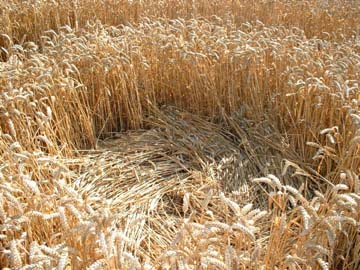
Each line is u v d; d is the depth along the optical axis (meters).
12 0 6.69
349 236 2.68
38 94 3.82
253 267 2.22
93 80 4.23
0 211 2.16
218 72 4.42
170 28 4.95
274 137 3.97
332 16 6.44
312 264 2.17
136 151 3.93
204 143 4.04
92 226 2.00
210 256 2.06
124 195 3.34
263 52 4.31
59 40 4.85
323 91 3.63
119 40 4.68
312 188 3.43
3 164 2.92
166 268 2.12
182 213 3.23
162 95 4.67
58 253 2.01
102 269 2.03
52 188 2.78
